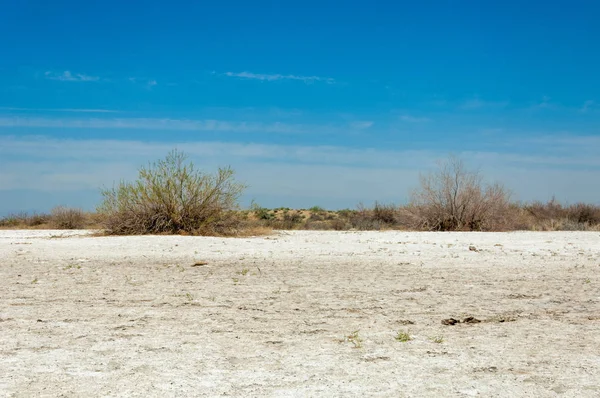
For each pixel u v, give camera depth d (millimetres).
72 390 5512
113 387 5594
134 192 24484
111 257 16875
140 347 7055
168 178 24531
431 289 11367
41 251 18234
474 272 13820
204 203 24656
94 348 7008
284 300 10188
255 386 5621
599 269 14289
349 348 7004
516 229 29875
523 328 8047
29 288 11547
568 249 18688
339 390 5500
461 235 23953
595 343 7203
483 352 6793
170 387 5594
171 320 8562
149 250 18438
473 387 5566
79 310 9297
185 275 13438
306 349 6965
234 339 7445
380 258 16547
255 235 24656
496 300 10172
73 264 15445
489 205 28781
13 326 8164
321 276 13203
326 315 8914
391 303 9891
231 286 11781
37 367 6230
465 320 8508
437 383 5688
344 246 19562
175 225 24703
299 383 5707
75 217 33750
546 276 13141
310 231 27594
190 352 6844
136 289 11422
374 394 5395
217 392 5453
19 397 5324
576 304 9789
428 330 7930
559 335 7629
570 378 5816
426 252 17969
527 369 6133
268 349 6977
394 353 6770
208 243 20234
